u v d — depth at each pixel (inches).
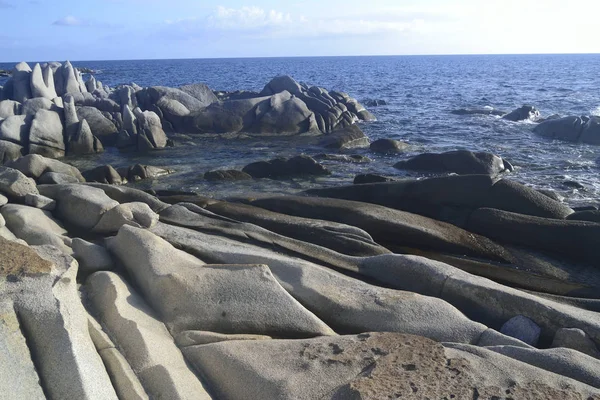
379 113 1305.4
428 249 398.6
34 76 1019.9
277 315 243.9
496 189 447.2
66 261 247.3
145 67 5782.5
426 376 188.5
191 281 256.4
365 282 301.4
